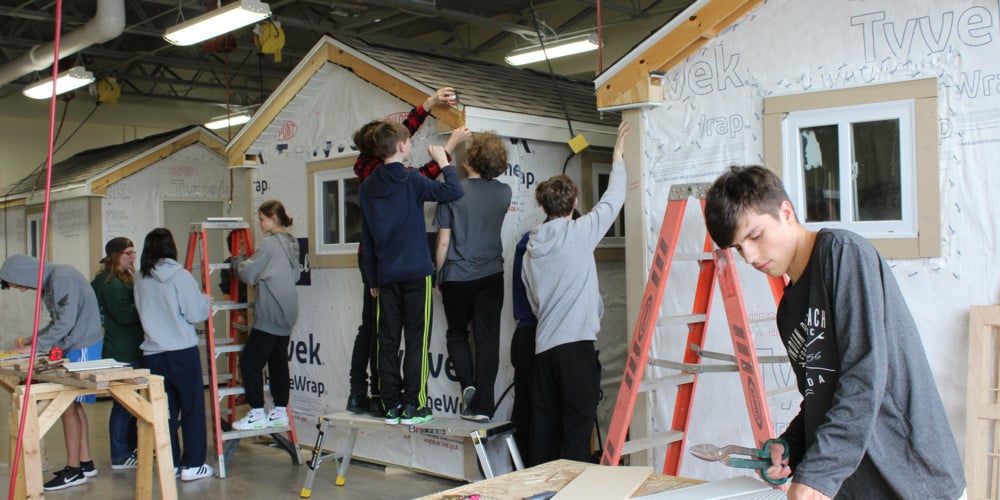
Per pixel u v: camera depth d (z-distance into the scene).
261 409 5.87
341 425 5.14
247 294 6.56
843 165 3.88
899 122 3.73
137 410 4.36
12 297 11.85
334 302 6.07
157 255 5.43
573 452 4.34
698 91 4.32
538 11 11.51
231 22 7.18
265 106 6.45
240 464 6.03
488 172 4.87
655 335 4.52
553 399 4.46
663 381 3.90
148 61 13.20
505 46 12.26
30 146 14.63
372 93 5.76
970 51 3.55
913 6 3.69
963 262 3.57
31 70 10.24
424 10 10.16
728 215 1.92
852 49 3.85
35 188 11.02
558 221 4.45
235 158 6.74
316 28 11.14
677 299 4.43
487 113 5.12
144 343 5.51
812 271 1.90
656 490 2.36
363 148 4.87
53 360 4.54
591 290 4.43
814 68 3.96
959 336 3.57
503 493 2.37
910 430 1.83
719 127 4.25
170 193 10.24
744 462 2.08
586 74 11.95
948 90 3.61
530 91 6.34
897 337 1.83
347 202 6.00
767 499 2.12
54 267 5.59
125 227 9.88
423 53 6.62
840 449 1.75
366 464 5.91
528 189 5.46
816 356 1.89
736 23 4.18
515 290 4.85
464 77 5.95
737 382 4.23
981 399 3.43
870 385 1.75
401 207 4.71
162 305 5.43
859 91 3.82
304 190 6.32
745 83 4.16
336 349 6.05
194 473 5.57
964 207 3.57
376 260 4.91
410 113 5.15
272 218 5.86
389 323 4.86
